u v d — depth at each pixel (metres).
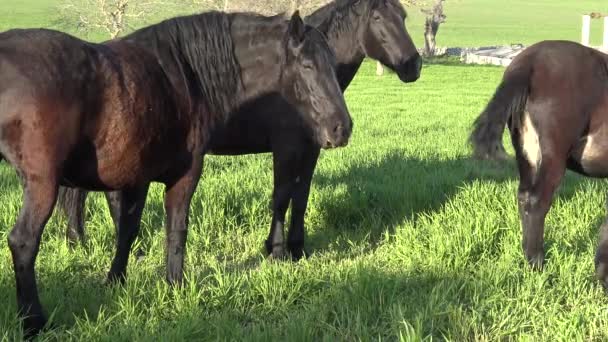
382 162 10.90
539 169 5.93
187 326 4.38
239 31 5.48
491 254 6.44
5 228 6.72
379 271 5.64
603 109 5.91
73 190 6.22
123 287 4.98
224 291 5.05
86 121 4.21
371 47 7.28
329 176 9.79
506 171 10.08
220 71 5.30
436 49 52.06
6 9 74.62
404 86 32.31
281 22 5.56
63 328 4.38
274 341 4.33
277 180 6.53
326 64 5.28
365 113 20.95
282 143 6.42
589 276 5.82
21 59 3.94
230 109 5.46
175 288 4.98
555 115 5.81
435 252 6.14
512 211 7.43
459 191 8.48
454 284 5.34
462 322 4.71
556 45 6.02
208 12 5.30
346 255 6.77
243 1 34.72
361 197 7.99
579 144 5.99
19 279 4.05
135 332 4.24
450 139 14.62
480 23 81.69
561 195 8.54
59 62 4.07
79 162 4.31
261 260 6.62
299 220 6.73
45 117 3.95
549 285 5.67
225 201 7.71
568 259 6.05
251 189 8.35
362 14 7.18
